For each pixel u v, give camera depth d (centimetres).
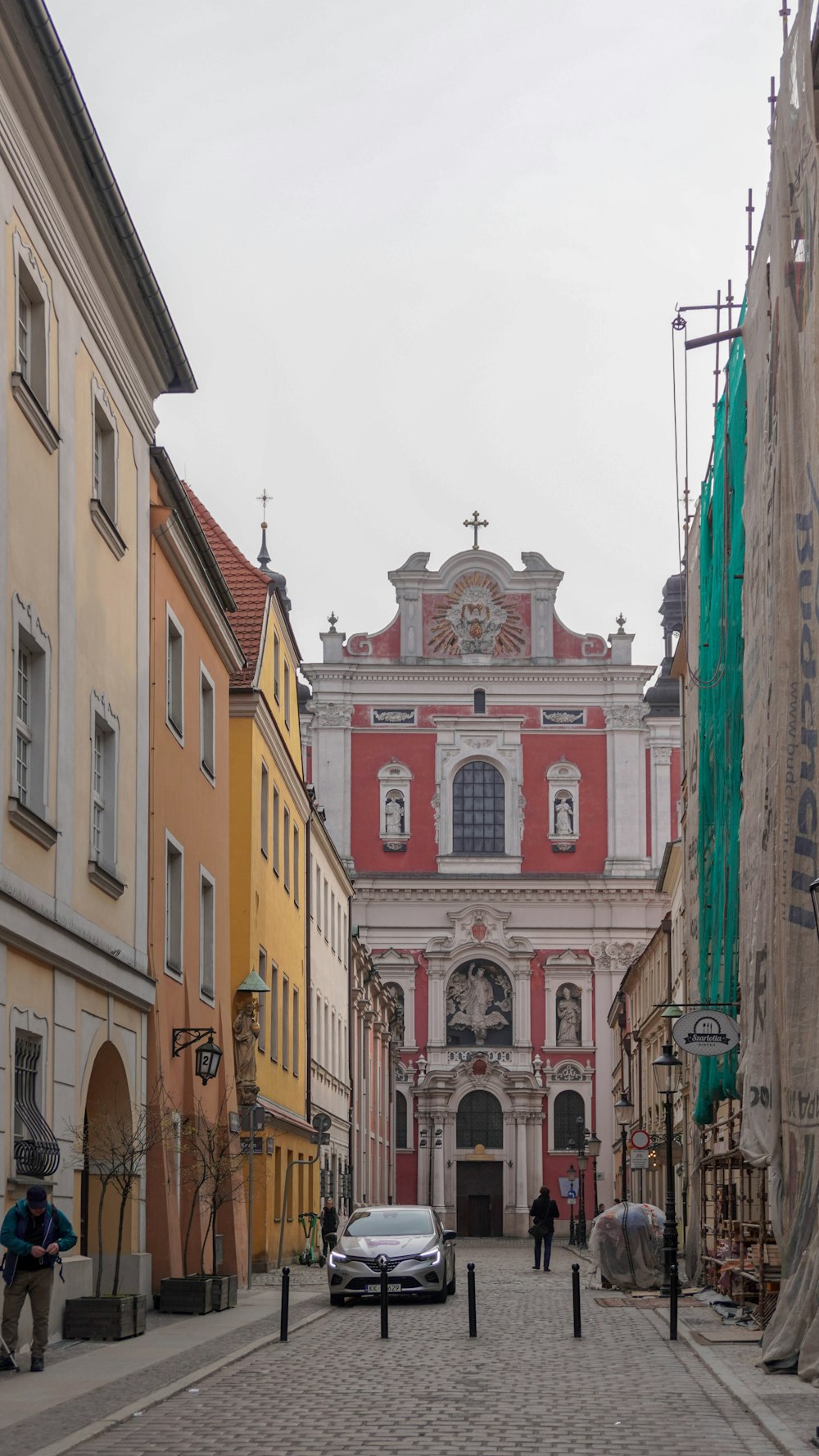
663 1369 1797
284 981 4484
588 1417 1416
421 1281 2827
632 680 8788
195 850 3005
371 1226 2991
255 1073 3481
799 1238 1769
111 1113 2403
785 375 1920
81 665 2156
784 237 1953
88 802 2186
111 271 2262
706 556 3162
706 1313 2605
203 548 2897
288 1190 4138
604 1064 8631
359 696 8856
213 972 3166
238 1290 3184
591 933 8719
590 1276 3812
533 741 8806
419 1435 1314
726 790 2872
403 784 8800
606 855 8738
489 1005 8769
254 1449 1241
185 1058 2827
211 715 3244
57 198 2011
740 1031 2395
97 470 2355
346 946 6488
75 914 2103
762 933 2128
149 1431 1338
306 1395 1565
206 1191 2867
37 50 1781
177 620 2858
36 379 1981
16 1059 1878
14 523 1839
